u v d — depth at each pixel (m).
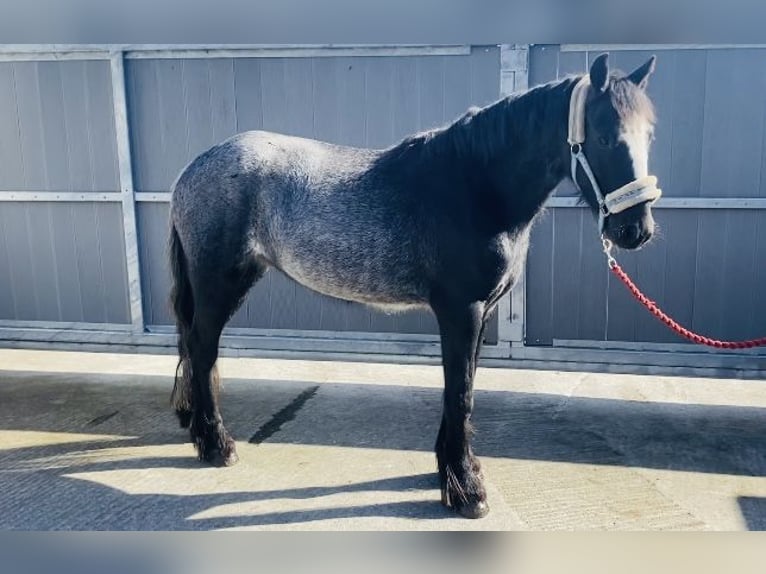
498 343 3.51
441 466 2.53
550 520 2.44
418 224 2.47
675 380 4.00
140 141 3.71
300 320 3.74
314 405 3.63
